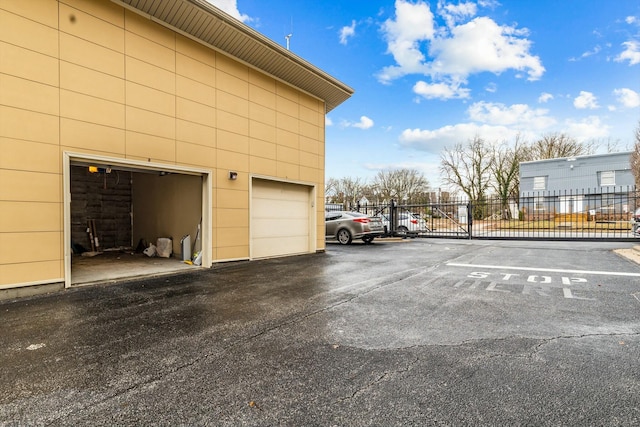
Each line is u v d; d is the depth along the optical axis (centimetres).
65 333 324
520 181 2728
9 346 291
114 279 576
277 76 877
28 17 474
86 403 203
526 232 1752
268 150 854
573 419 184
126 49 582
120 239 1033
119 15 573
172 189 862
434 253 965
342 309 405
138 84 597
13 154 458
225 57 749
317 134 1017
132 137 587
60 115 502
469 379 231
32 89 476
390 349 285
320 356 271
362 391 216
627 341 298
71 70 515
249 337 313
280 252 904
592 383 223
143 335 319
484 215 2570
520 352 276
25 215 468
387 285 539
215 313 389
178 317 374
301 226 973
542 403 200
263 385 225
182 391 217
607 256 853
